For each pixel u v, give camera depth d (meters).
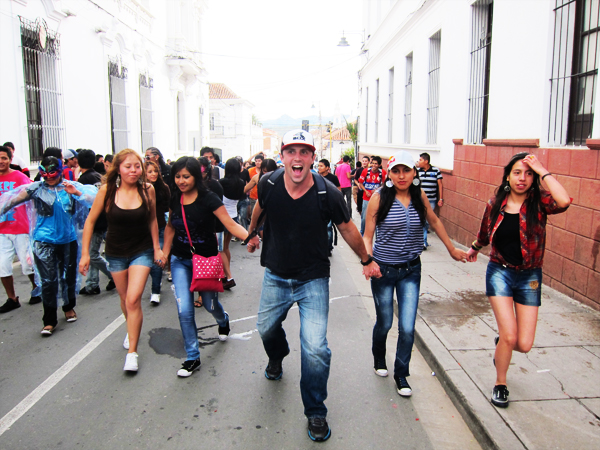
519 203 3.26
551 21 5.93
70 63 11.10
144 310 5.75
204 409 3.52
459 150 9.01
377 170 9.52
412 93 12.71
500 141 7.11
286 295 3.26
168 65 18.62
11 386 3.85
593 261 5.08
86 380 3.96
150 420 3.37
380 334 3.88
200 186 4.06
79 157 6.64
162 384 3.90
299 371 4.15
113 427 3.27
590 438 2.95
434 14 10.68
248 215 10.37
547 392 3.48
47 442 3.10
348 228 3.22
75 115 11.36
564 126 5.85
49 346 4.64
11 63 9.00
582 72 5.55
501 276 3.30
